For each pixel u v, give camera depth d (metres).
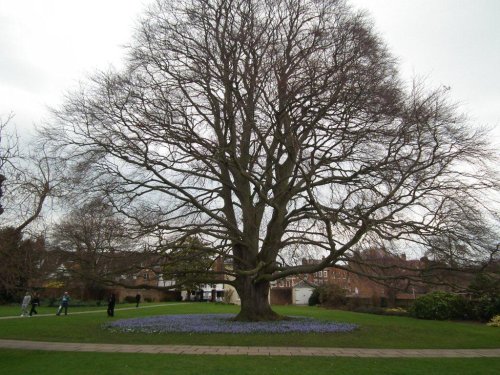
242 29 20.34
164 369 11.32
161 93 20.89
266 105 20.08
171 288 21.78
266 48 20.03
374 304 46.12
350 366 12.24
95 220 19.92
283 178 21.58
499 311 29.17
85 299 53.88
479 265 17.69
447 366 12.58
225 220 22.12
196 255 21.14
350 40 19.33
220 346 16.09
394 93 18.72
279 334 18.97
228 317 27.52
